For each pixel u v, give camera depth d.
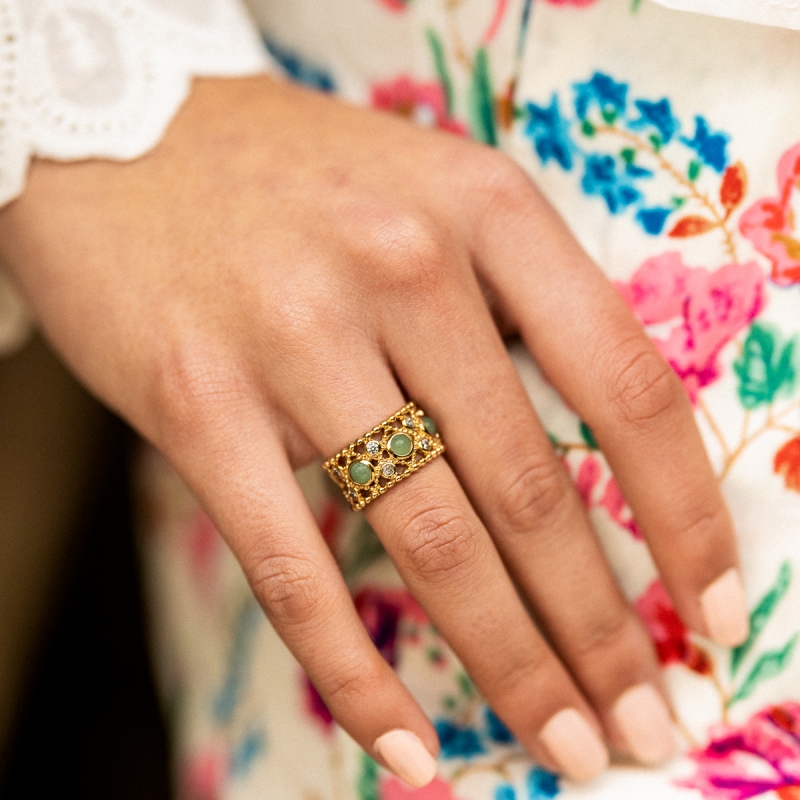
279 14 0.37
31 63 0.34
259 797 0.36
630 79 0.33
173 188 0.34
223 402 0.32
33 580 0.47
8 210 0.35
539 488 0.32
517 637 0.32
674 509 0.32
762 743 0.32
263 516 0.32
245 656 0.38
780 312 0.32
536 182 0.34
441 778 0.33
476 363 0.32
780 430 0.32
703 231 0.32
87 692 0.52
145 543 0.43
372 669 0.32
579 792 0.32
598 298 0.32
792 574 0.32
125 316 0.33
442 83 0.35
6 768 0.47
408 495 0.32
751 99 0.32
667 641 0.33
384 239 0.32
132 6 0.35
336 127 0.34
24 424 0.46
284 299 0.32
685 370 0.33
